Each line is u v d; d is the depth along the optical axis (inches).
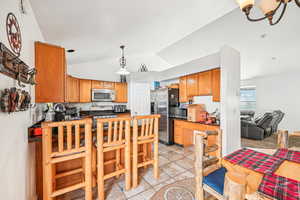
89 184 61.3
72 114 146.7
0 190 33.6
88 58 149.9
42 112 87.0
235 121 105.1
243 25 107.9
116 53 147.0
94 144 73.4
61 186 70.8
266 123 165.0
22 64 46.8
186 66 129.2
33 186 60.1
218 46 137.4
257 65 178.2
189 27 99.6
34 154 62.1
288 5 88.2
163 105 155.1
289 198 27.3
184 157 114.2
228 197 27.5
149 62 205.6
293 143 159.6
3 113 35.4
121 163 87.4
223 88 94.4
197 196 51.4
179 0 65.8
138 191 71.5
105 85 175.9
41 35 76.4
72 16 64.2
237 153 51.3
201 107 127.5
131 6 63.1
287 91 201.9
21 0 48.1
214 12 81.7
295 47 133.4
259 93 225.9
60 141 54.8
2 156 34.6
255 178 35.4
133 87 187.5
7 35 39.1
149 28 92.5
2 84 35.4
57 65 69.0
